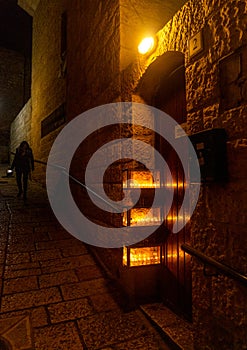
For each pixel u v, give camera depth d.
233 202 1.53
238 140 1.50
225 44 1.60
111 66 3.53
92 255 4.03
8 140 16.58
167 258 2.85
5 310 2.60
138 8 3.26
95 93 4.31
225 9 1.59
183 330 2.29
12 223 5.10
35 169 10.04
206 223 1.75
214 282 1.67
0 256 3.77
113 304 2.82
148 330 2.39
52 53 8.20
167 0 3.43
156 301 2.90
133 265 2.81
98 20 4.16
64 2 7.11
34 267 3.53
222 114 1.62
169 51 2.26
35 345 2.15
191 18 1.92
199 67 1.83
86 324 2.45
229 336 1.54
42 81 9.43
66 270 3.52
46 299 2.84
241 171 1.47
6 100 16.55
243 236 1.45
